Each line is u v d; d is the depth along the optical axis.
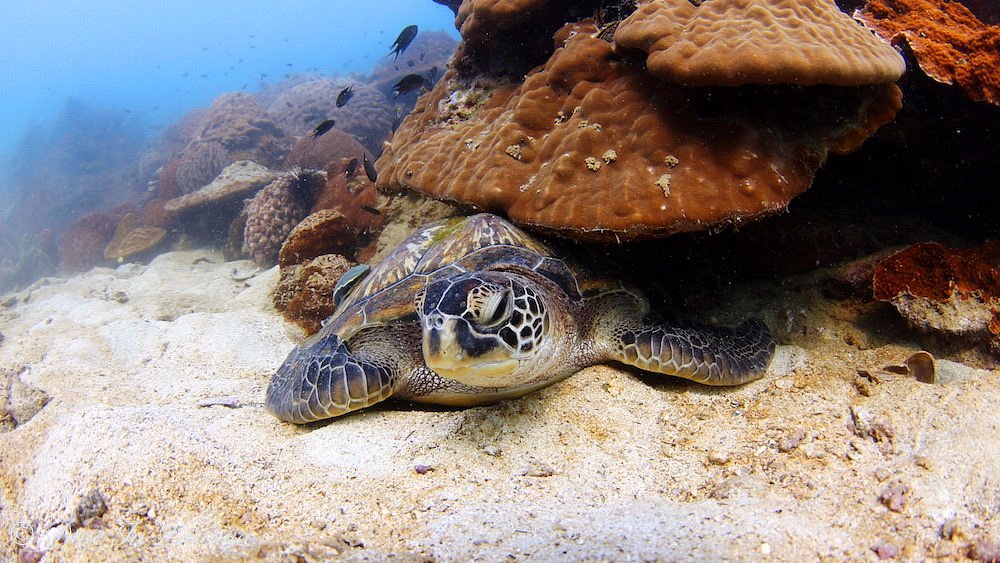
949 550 0.47
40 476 0.65
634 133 0.82
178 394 0.94
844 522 0.51
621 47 0.86
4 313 1.96
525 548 0.49
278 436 0.74
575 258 0.89
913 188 1.01
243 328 1.24
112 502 0.58
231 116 3.60
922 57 0.84
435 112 1.23
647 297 0.93
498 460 0.66
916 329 0.82
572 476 0.63
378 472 0.64
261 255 2.10
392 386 0.79
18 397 0.96
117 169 6.11
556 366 0.78
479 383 0.72
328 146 2.76
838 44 0.71
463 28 1.13
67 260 3.38
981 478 0.52
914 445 0.58
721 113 0.79
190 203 2.66
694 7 0.82
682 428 0.70
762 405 0.73
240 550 0.51
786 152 0.77
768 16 0.74
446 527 0.54
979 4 1.09
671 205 0.75
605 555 0.48
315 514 0.57
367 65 14.62
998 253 0.84
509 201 0.89
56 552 0.55
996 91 0.82
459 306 0.68
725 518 0.52
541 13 1.06
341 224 1.53
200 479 0.60
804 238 0.95
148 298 1.69
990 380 0.64
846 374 0.76
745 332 0.87
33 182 6.10
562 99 0.94
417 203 1.53
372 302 0.87
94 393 0.94
